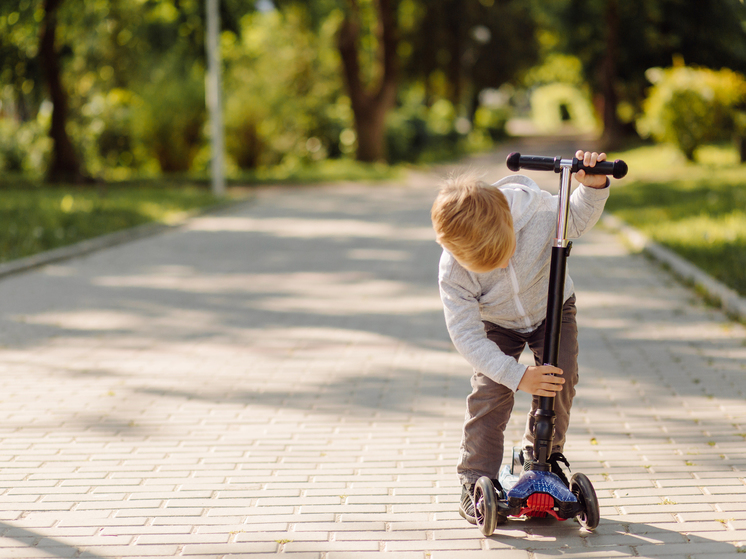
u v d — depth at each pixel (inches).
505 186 112.6
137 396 181.2
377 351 219.0
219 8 805.9
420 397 179.0
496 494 111.4
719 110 799.1
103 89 944.3
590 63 1409.9
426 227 497.0
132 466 141.1
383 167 1015.0
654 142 1220.5
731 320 243.3
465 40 1530.5
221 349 222.2
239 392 183.6
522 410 168.2
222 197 673.0
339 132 1176.2
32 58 780.6
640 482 131.2
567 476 125.3
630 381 187.2
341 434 156.4
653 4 1085.1
